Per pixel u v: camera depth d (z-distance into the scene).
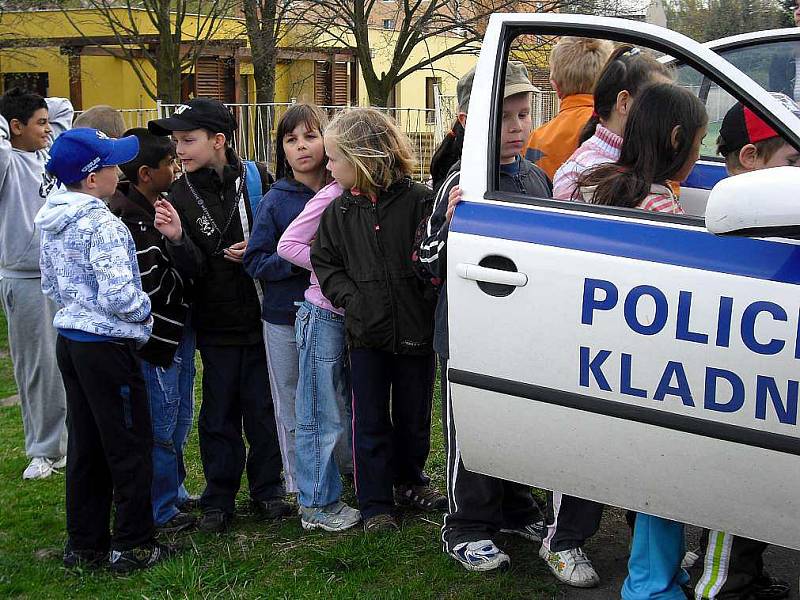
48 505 4.41
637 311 2.58
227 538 3.89
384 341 3.56
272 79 16.38
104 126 4.52
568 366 2.70
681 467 2.59
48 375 4.75
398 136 3.53
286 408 3.99
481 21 15.18
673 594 2.95
